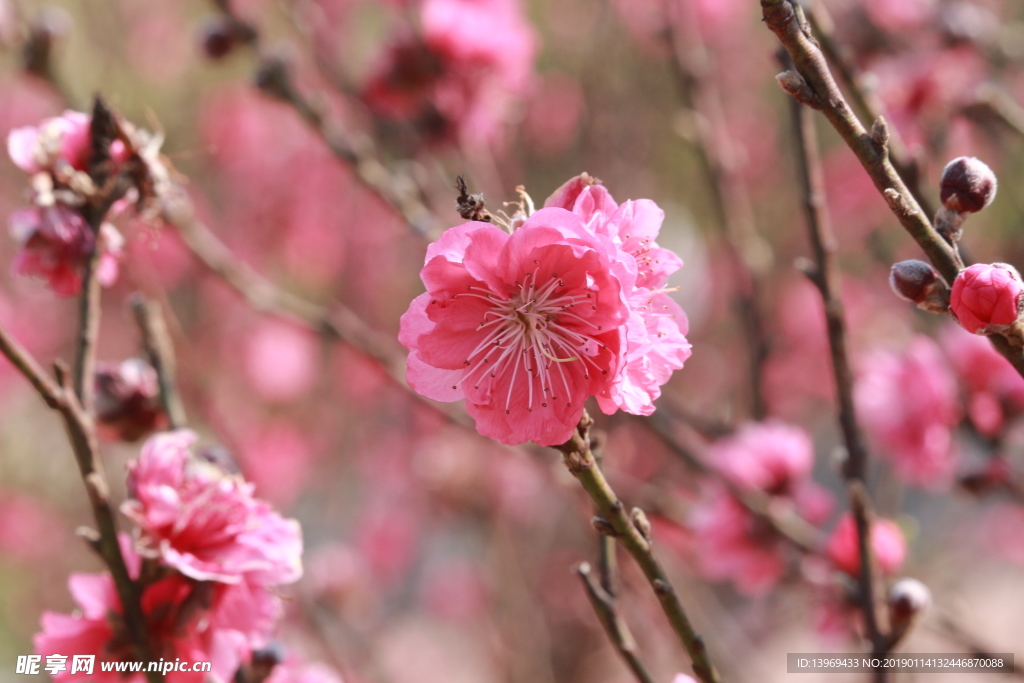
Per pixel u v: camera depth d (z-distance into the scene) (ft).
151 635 6.04
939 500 23.15
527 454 10.89
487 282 4.90
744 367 17.01
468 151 12.57
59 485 20.24
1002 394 9.84
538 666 16.80
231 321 20.59
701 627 13.42
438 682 20.17
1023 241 14.67
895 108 11.66
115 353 19.81
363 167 11.30
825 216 7.52
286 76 11.28
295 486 20.57
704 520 10.41
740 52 21.49
